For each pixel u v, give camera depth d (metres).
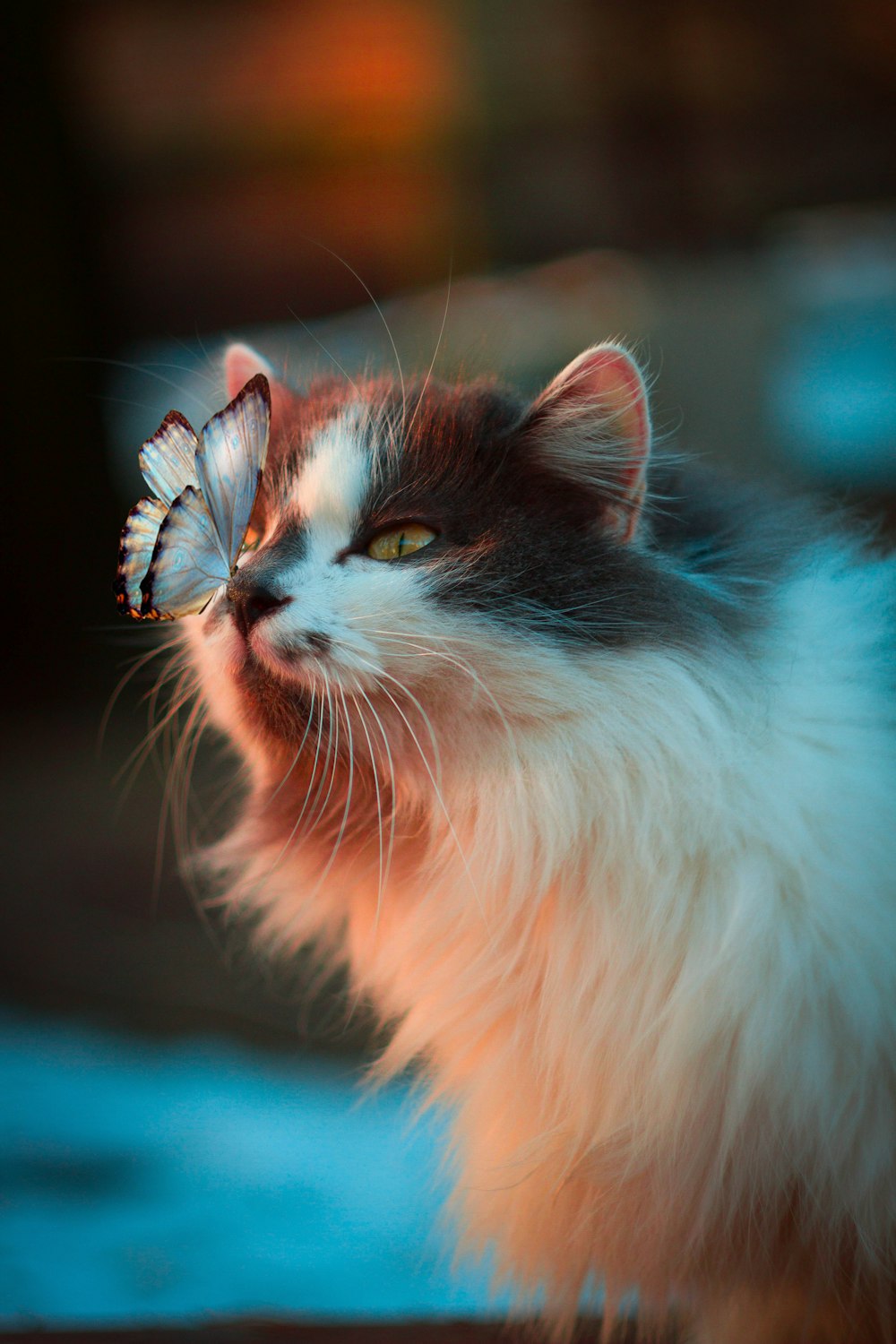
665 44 3.41
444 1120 0.93
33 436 2.89
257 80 3.48
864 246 3.62
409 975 0.88
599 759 0.83
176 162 3.51
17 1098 1.34
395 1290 1.07
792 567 0.88
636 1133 0.83
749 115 3.52
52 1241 1.11
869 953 0.81
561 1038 0.84
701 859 0.82
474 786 0.85
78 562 2.94
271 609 0.85
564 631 0.84
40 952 1.71
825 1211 0.82
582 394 0.86
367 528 0.86
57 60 2.92
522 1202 0.86
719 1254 0.84
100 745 2.49
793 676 0.84
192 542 0.81
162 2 3.31
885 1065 0.81
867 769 0.83
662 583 0.85
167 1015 1.54
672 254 3.56
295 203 3.58
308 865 0.90
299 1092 1.35
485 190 3.56
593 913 0.83
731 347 3.21
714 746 0.83
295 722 0.86
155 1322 0.89
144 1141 1.24
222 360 1.00
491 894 0.85
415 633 0.84
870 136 3.52
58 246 2.89
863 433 3.17
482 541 0.85
